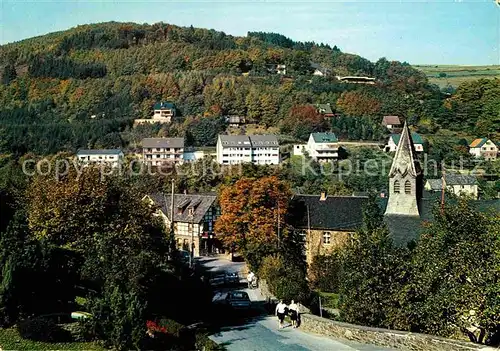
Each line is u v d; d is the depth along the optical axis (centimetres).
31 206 3931
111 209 3875
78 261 3475
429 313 2823
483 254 2817
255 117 18712
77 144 16025
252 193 6888
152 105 19488
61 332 2650
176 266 4728
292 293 4138
